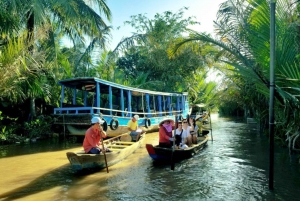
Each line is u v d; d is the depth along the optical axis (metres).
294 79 6.71
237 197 5.67
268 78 7.63
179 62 25.42
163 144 9.03
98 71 20.80
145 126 15.91
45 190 6.17
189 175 7.27
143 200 5.55
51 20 14.91
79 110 13.23
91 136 7.77
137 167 8.12
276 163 8.36
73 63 19.88
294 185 6.34
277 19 7.64
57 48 16.59
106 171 7.69
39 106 18.03
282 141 10.80
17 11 12.30
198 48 10.77
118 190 6.14
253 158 9.12
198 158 9.24
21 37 11.22
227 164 8.38
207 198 5.64
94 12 14.57
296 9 7.89
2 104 14.91
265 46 7.40
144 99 19.91
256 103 13.46
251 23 7.65
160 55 25.44
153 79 27.45
